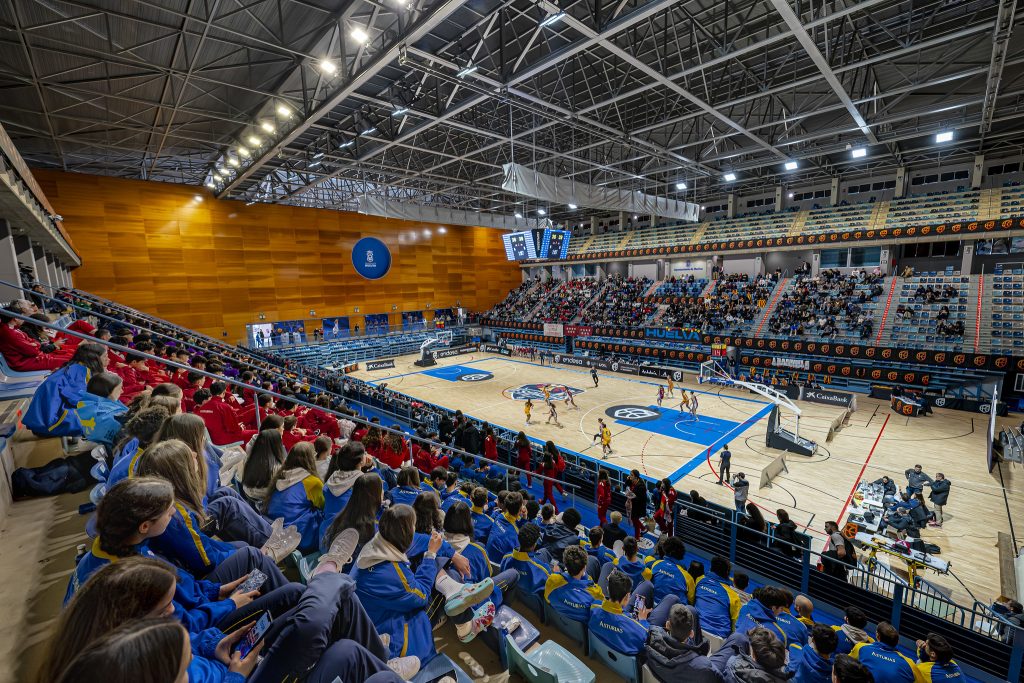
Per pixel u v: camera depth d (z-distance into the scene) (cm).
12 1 1170
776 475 1602
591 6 1352
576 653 470
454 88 1822
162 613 142
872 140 2241
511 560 523
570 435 2066
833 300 3186
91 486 435
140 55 1488
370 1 1276
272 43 1447
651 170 2980
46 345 719
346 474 420
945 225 2827
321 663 198
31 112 1819
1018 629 655
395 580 298
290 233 3684
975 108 2255
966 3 1476
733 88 2069
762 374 3078
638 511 1125
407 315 4550
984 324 2606
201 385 741
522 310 4994
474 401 2692
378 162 2789
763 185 3856
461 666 408
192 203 3184
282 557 331
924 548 1104
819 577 859
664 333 3653
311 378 2467
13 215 1245
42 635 248
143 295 2997
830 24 1570
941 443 1900
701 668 375
